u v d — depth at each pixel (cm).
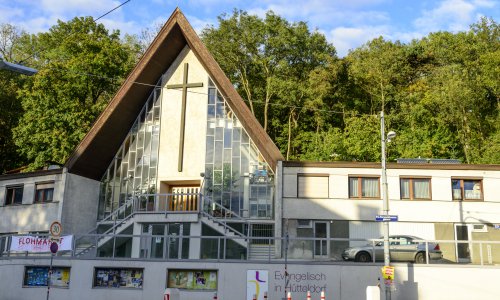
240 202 3306
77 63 4300
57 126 4206
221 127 3469
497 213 3042
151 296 2388
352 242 2452
